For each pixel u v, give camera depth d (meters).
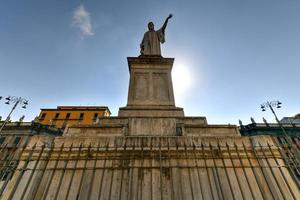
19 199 4.53
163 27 12.04
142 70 9.59
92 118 43.78
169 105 8.35
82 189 4.89
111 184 5.03
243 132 26.12
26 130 24.53
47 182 5.01
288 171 5.32
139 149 5.71
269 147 5.73
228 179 5.20
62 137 5.94
